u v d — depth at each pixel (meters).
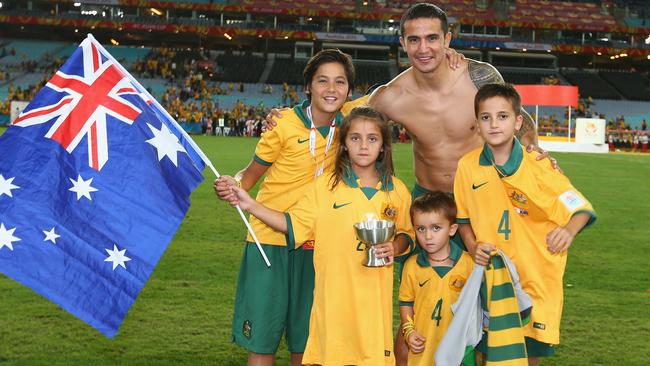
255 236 3.96
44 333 5.18
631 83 57.09
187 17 61.62
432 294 4.02
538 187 3.82
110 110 3.73
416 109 4.55
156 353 4.82
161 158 3.75
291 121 4.14
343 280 3.79
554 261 3.86
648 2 64.69
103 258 3.51
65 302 3.38
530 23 59.62
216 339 5.14
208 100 47.16
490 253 3.76
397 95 4.58
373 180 3.90
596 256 8.68
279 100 50.00
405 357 4.36
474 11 60.88
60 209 3.51
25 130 3.59
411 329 4.02
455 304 3.79
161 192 3.68
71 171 3.59
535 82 55.56
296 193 4.22
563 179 3.81
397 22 61.19
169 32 61.09
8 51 56.16
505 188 3.87
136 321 5.54
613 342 5.29
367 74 55.44
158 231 3.62
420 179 4.86
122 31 60.84
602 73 59.16
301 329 4.16
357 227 3.55
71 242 3.47
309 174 4.19
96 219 3.55
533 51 60.25
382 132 3.80
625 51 58.34
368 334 3.73
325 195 3.87
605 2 62.72
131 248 3.56
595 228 10.82
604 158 27.86
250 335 4.09
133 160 3.69
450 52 4.44
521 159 3.82
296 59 59.38
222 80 53.41
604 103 52.72
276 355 5.00
